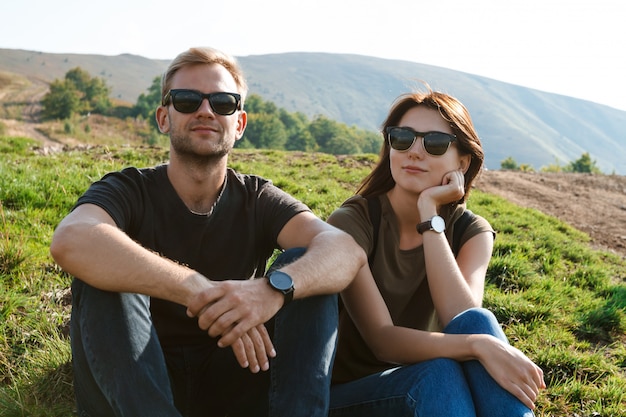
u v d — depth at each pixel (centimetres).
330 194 991
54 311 445
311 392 271
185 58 316
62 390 354
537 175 1858
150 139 14338
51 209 679
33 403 338
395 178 340
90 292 265
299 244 319
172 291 269
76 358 267
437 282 316
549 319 543
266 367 276
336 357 334
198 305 270
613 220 1352
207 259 318
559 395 418
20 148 1276
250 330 275
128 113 18562
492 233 356
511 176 1769
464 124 345
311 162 1420
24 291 470
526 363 273
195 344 308
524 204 1403
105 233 271
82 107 17250
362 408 284
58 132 13475
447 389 265
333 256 293
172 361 305
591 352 500
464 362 287
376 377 288
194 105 307
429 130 339
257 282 279
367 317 310
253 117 19100
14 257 498
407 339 297
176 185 316
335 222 331
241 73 336
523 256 771
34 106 19100
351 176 1264
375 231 332
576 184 1758
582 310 591
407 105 349
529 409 272
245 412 312
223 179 322
